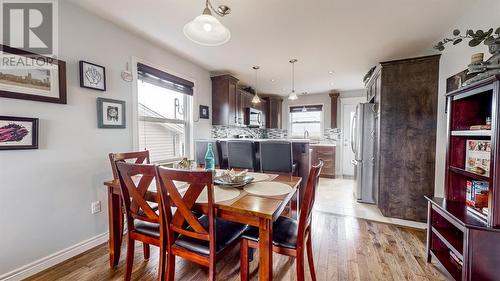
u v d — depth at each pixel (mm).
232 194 1480
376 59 3270
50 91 1788
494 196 1248
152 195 1521
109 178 2285
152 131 3025
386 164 2904
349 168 5770
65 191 1920
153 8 2008
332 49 2916
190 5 1945
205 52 3068
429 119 2672
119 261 1911
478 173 1474
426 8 1951
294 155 3148
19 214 1648
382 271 1772
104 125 2209
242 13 2043
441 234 1709
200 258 1299
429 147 2684
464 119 1704
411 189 2785
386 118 2883
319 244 2217
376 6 1927
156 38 2639
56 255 1854
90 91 2104
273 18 2133
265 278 1226
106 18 2199
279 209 1293
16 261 1638
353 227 2617
